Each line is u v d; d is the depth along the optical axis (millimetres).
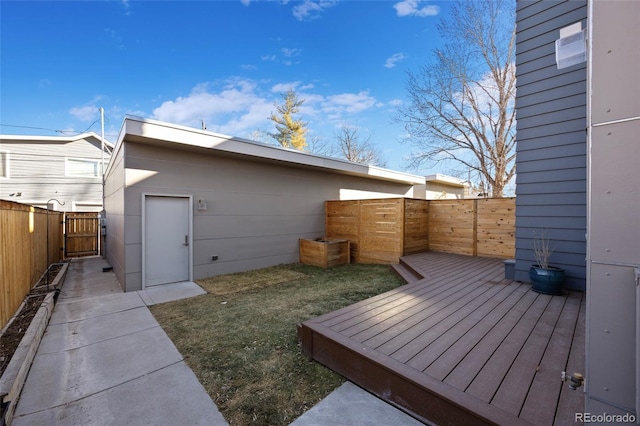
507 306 3391
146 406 2203
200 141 5746
